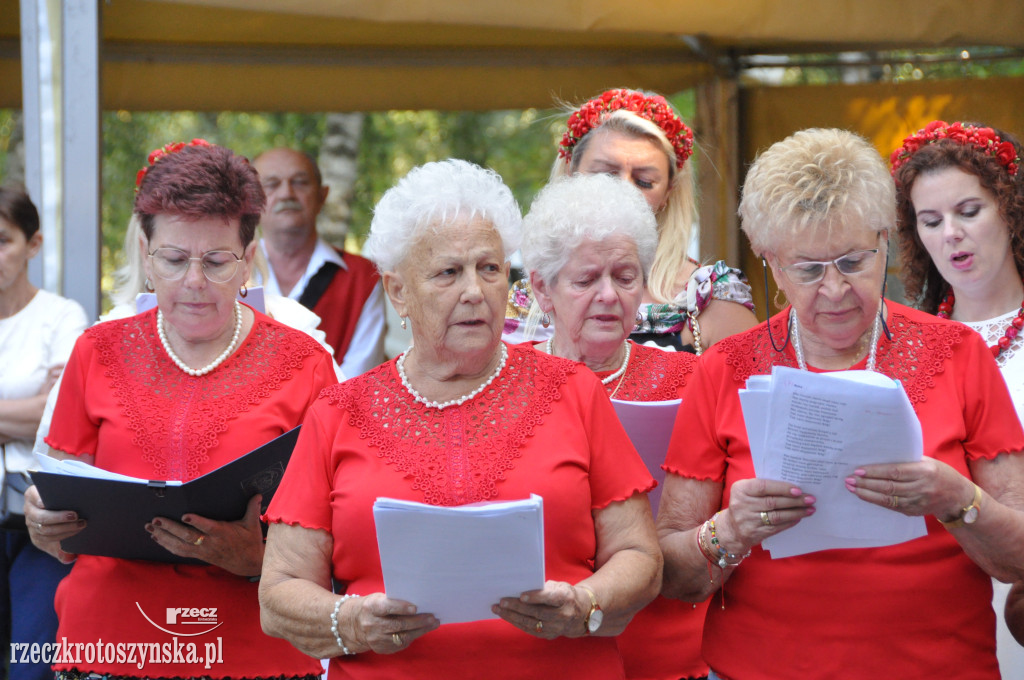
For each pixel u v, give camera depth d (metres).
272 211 8.80
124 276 6.27
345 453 3.54
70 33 6.85
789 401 3.14
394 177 18.33
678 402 4.05
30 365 6.20
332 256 8.89
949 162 4.97
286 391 4.48
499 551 2.97
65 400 4.52
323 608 3.32
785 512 3.26
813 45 9.95
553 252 4.32
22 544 6.27
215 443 4.32
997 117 9.54
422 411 3.56
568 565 3.44
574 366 3.66
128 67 9.95
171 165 4.29
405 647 3.20
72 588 4.48
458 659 3.40
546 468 3.42
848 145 3.46
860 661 3.44
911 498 3.12
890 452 3.11
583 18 7.57
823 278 3.42
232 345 4.53
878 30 7.88
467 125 18.42
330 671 3.63
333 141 15.52
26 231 6.43
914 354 3.56
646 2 7.56
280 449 4.01
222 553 4.18
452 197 3.46
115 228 16.61
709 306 5.30
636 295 4.36
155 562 4.42
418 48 10.21
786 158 3.49
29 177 6.91
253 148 17.89
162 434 4.33
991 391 3.46
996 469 3.42
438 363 3.58
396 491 3.42
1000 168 4.91
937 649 3.42
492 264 3.50
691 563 3.61
